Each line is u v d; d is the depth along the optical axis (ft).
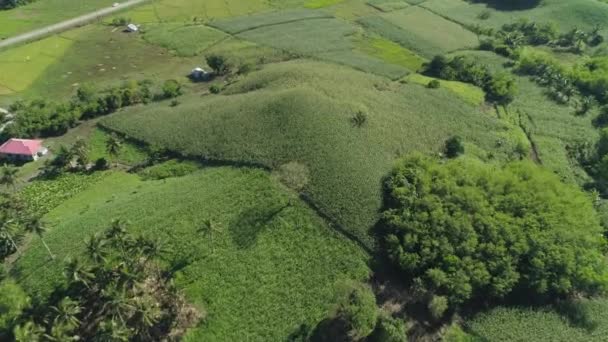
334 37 621.72
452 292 263.90
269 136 374.22
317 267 284.20
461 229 289.94
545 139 427.33
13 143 404.77
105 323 225.97
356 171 339.77
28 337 217.15
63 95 496.64
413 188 318.65
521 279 276.21
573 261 281.74
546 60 538.47
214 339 248.32
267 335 252.01
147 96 485.56
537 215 305.12
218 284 272.10
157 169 374.84
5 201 322.14
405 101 444.14
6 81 516.32
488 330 258.37
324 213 312.09
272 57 568.82
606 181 375.25
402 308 267.18
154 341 243.81
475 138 409.08
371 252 292.61
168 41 613.52
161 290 263.70
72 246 291.79
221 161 365.81
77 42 610.65
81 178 376.27
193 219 309.42
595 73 506.89
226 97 451.94
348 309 245.24
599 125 445.37
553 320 264.93
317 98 406.82
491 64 557.33
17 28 637.71
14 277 276.41
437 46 603.67
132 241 252.42
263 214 312.50
